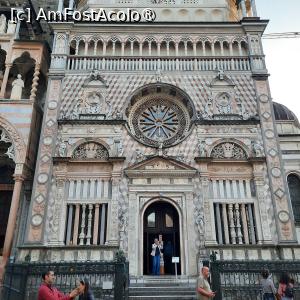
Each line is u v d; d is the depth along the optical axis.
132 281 21.88
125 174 25.16
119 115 26.95
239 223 24.03
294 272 17.28
